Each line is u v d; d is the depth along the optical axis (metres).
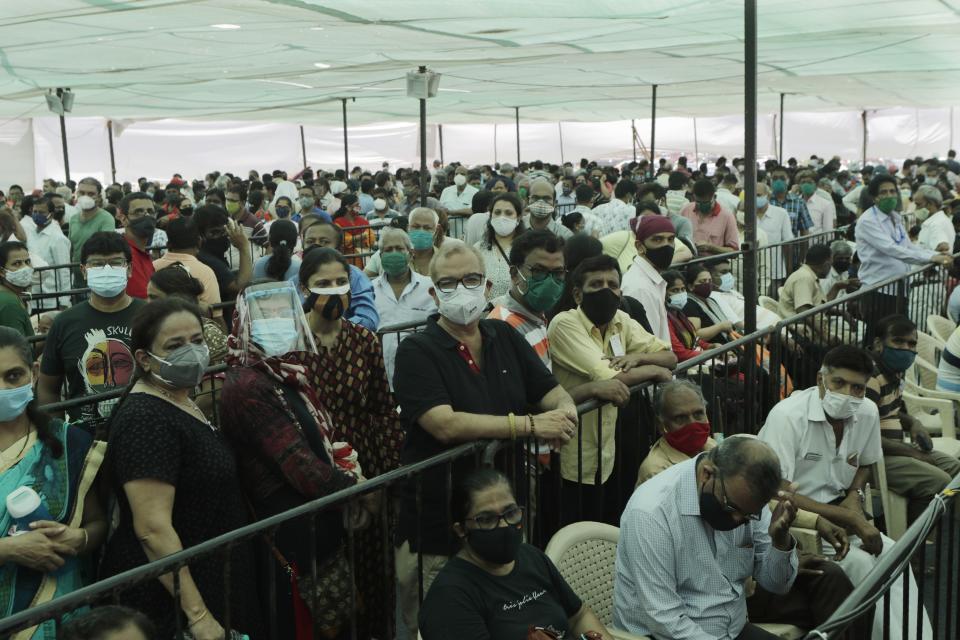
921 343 8.19
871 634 4.15
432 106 22.02
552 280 4.36
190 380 3.24
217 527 3.28
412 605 3.78
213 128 31.77
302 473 3.40
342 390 4.23
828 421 4.77
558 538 3.88
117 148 30.47
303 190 16.55
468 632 3.05
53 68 10.96
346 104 19.98
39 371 5.18
